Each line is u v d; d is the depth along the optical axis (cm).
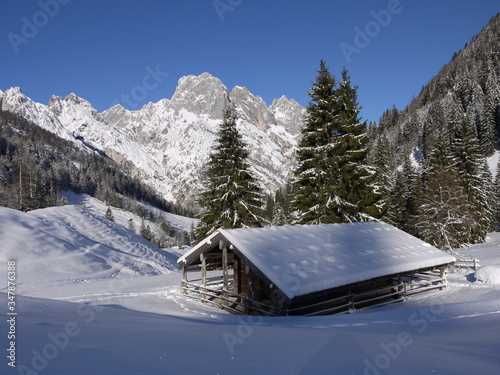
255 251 1226
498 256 2367
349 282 1186
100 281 2058
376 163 4194
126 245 3469
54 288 1778
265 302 1305
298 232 1509
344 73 2402
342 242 1484
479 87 9831
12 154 13575
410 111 12962
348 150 2327
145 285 1867
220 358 414
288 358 443
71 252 2644
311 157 2420
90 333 501
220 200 2608
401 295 1554
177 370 344
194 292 1598
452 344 577
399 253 1513
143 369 336
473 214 3397
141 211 14362
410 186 4484
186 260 1600
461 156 3738
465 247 3331
